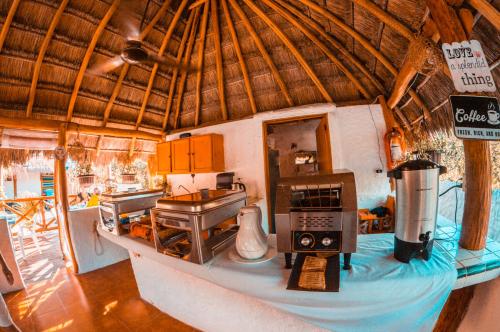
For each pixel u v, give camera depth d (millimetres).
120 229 2244
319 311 1116
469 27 1326
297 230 1250
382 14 2061
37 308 2576
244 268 1342
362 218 3078
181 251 1630
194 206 1445
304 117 3721
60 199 3500
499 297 1299
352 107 3543
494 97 1273
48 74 3166
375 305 1068
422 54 1816
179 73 4113
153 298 2447
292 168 5910
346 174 1289
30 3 2588
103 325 2230
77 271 3412
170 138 4820
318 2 2545
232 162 4258
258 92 3938
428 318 1119
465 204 1448
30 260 3967
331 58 3213
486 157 1376
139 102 4215
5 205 4520
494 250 1379
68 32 2969
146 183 5652
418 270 1169
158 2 3037
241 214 1475
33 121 3242
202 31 3479
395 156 3119
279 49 3449
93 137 4055
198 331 2039
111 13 2893
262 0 2879
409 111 3119
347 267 1224
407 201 1222
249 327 1703
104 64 2312
